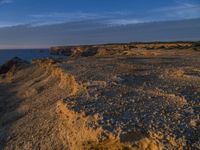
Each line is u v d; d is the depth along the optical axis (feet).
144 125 30.94
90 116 35.14
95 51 327.67
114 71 72.54
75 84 59.82
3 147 49.37
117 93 46.09
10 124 62.49
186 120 31.78
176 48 189.88
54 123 47.24
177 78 55.67
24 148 45.34
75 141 34.60
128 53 168.04
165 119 32.40
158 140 27.78
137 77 59.62
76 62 109.29
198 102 38.01
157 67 75.46
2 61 463.01
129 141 29.14
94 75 66.39
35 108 70.03
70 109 38.81
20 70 184.44
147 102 39.65
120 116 34.30
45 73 127.85
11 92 114.73
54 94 75.05
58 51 625.82
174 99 40.14
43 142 43.52
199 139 27.55
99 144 30.30
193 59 96.63
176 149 26.45
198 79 52.42
